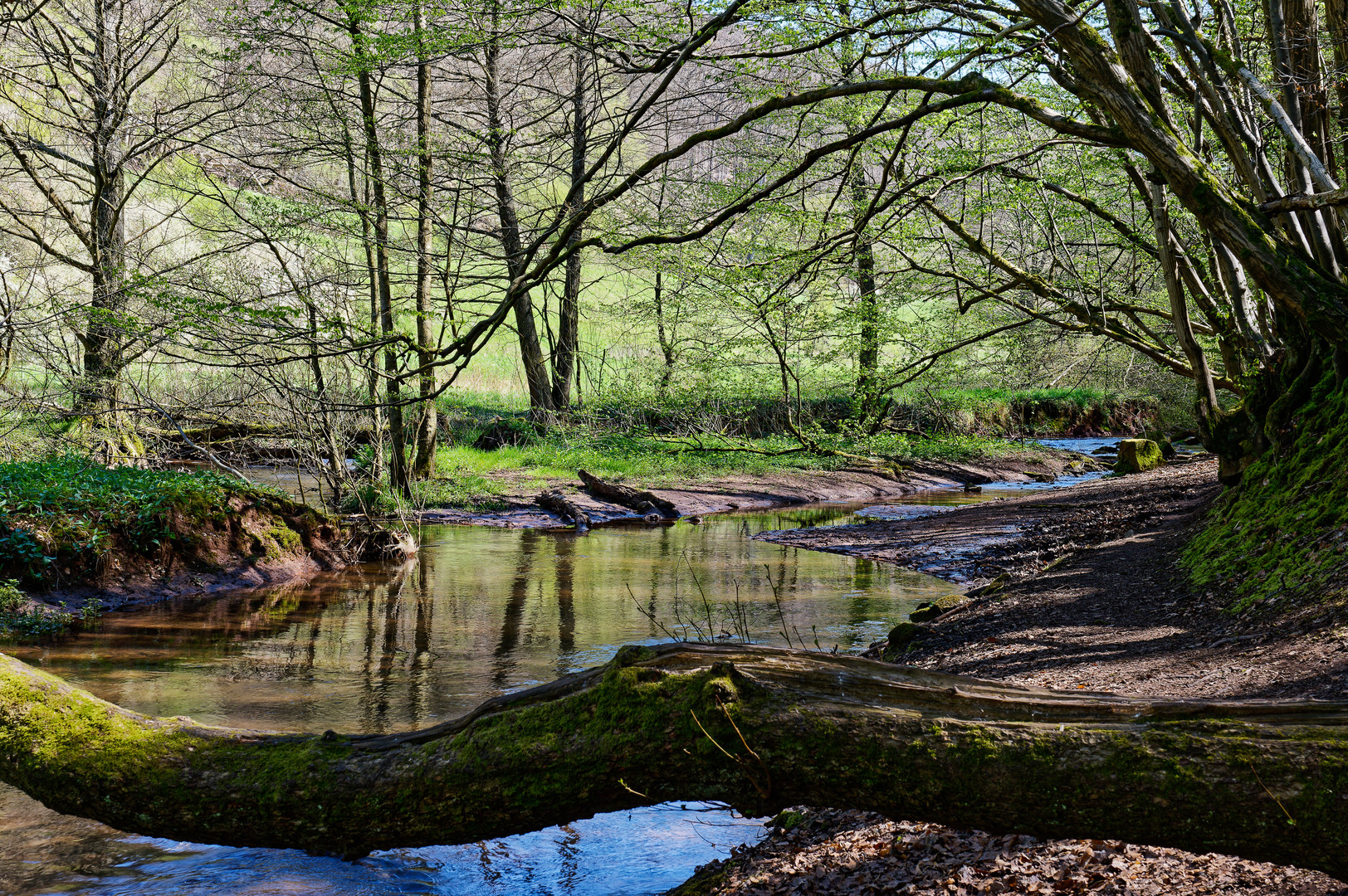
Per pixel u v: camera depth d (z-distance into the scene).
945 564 14.77
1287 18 8.26
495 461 24.69
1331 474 7.55
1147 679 6.03
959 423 32.19
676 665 3.45
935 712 3.13
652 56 8.72
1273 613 6.57
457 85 26.50
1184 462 25.47
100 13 18.27
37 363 18.81
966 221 13.22
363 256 23.61
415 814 3.51
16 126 21.31
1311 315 6.08
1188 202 6.30
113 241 18.77
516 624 11.02
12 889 4.95
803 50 8.07
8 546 11.11
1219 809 2.71
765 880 4.55
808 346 20.91
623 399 26.03
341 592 12.86
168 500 12.96
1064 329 13.85
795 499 22.92
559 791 3.35
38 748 3.76
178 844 5.55
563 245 8.94
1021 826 2.97
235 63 19.12
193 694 8.11
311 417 15.84
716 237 15.15
